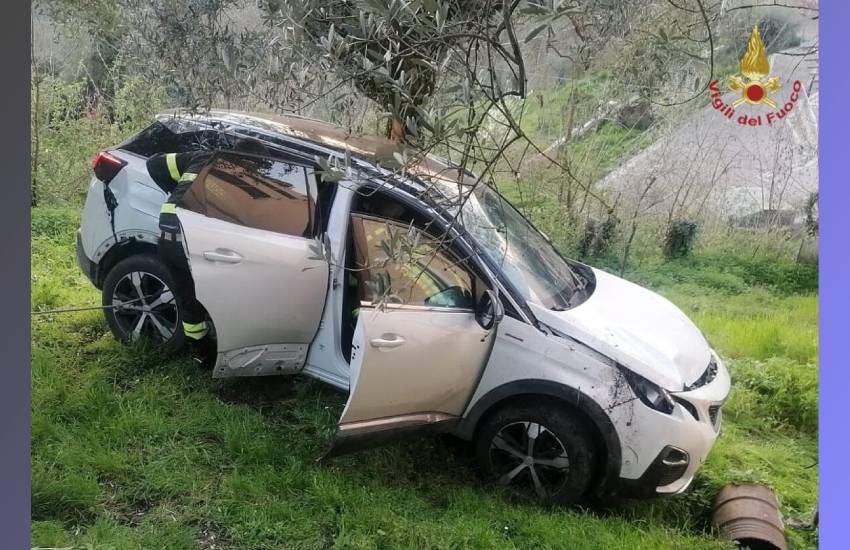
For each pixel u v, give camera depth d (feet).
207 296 11.71
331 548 10.34
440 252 11.16
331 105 10.10
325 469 11.70
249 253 11.94
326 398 13.30
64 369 13.57
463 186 9.97
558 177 16.31
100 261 14.17
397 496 11.37
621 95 15.43
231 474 11.46
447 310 11.00
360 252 11.97
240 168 12.54
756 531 10.77
